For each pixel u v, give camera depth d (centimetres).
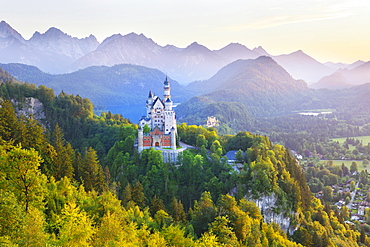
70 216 9188
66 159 15462
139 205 16750
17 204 8412
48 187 11919
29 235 7725
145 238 10506
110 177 19775
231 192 18688
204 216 13925
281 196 18312
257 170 18512
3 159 9625
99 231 9175
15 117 16075
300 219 19012
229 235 12631
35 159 9812
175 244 11056
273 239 14850
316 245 17188
